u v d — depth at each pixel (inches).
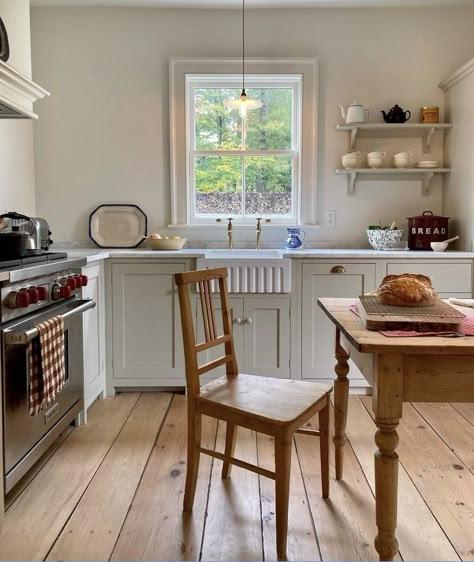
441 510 68.9
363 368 57.2
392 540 51.3
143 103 131.6
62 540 62.3
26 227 101.2
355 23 130.2
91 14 129.7
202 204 136.9
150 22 130.1
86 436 93.9
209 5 127.9
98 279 110.8
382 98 131.6
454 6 129.1
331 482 76.3
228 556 59.4
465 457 84.9
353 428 97.5
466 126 118.6
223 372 116.3
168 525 65.4
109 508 69.4
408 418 102.1
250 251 128.3
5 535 63.3
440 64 130.9
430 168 127.4
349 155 127.7
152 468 81.2
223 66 129.7
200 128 135.3
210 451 66.2
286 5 128.1
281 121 134.9
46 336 72.6
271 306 114.5
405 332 52.0
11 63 88.4
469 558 59.2
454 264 113.7
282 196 136.6
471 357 49.0
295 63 129.6
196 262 112.9
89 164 132.8
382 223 134.3
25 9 94.1
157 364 116.6
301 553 59.7
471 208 116.7
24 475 78.6
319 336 115.5
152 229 134.5
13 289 68.5
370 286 114.3
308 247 135.0
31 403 70.1
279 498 58.1
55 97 131.1
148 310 115.3
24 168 126.6
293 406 62.1
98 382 111.3
